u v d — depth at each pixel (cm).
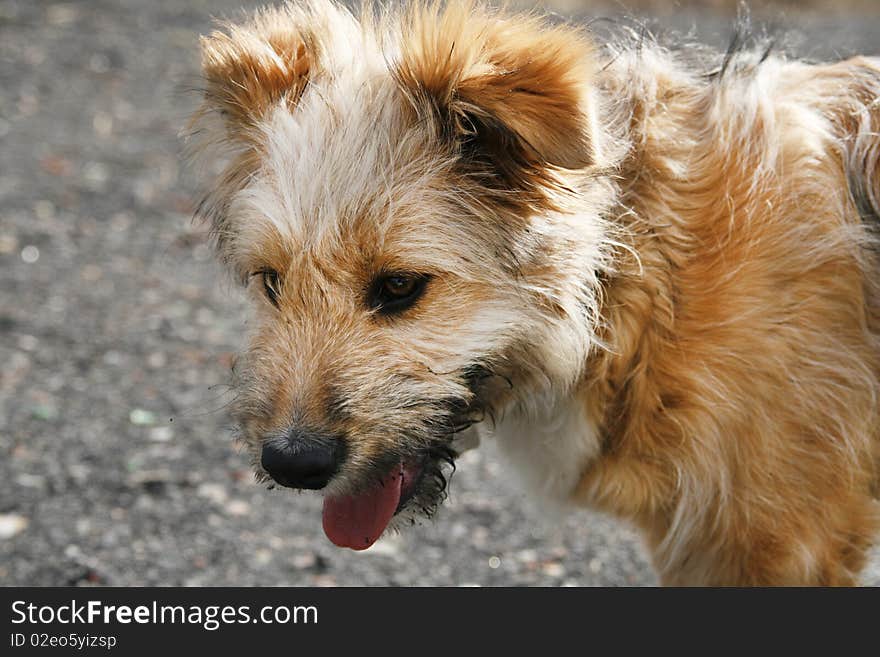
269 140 461
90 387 870
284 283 448
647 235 467
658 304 466
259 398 441
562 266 450
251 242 456
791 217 464
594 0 1973
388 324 442
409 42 452
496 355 460
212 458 778
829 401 467
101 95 1591
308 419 428
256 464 453
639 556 681
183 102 1559
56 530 683
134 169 1348
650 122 480
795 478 473
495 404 485
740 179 469
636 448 482
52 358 912
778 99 490
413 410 440
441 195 442
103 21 1933
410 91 445
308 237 436
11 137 1427
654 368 471
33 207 1226
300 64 482
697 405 466
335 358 434
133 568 652
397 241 434
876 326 486
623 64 493
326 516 474
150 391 867
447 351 443
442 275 441
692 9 2023
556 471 512
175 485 741
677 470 480
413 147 444
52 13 1955
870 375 479
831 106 499
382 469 441
